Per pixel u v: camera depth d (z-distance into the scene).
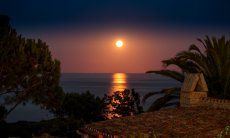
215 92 31.23
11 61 31.47
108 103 41.72
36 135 32.41
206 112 19.39
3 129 34.47
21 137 33.72
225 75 30.78
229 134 15.61
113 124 18.83
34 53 32.72
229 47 31.16
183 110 20.41
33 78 32.81
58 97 34.34
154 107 31.03
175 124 17.56
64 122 34.47
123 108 38.91
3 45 31.58
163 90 31.05
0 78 31.52
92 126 19.16
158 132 16.47
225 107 20.03
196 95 21.22
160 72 31.81
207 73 31.20
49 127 33.84
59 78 34.41
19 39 33.12
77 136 33.62
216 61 30.92
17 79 32.12
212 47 31.53
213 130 15.94
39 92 33.22
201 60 31.06
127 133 16.72
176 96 31.16
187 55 31.11
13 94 33.50
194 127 16.77
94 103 41.16
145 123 18.33
